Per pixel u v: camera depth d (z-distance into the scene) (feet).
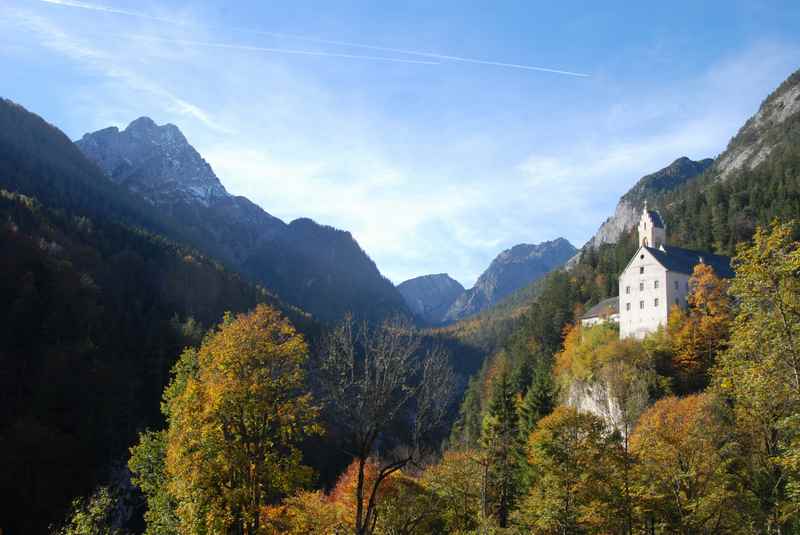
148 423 311.27
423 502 152.05
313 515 124.88
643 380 216.54
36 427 249.55
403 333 89.25
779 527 95.71
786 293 80.79
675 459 117.08
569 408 138.51
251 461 99.30
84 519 87.25
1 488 222.69
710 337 229.04
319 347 85.46
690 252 304.09
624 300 293.23
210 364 108.17
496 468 165.17
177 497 99.71
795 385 80.02
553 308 437.99
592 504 115.34
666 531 116.78
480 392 353.72
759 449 106.52
